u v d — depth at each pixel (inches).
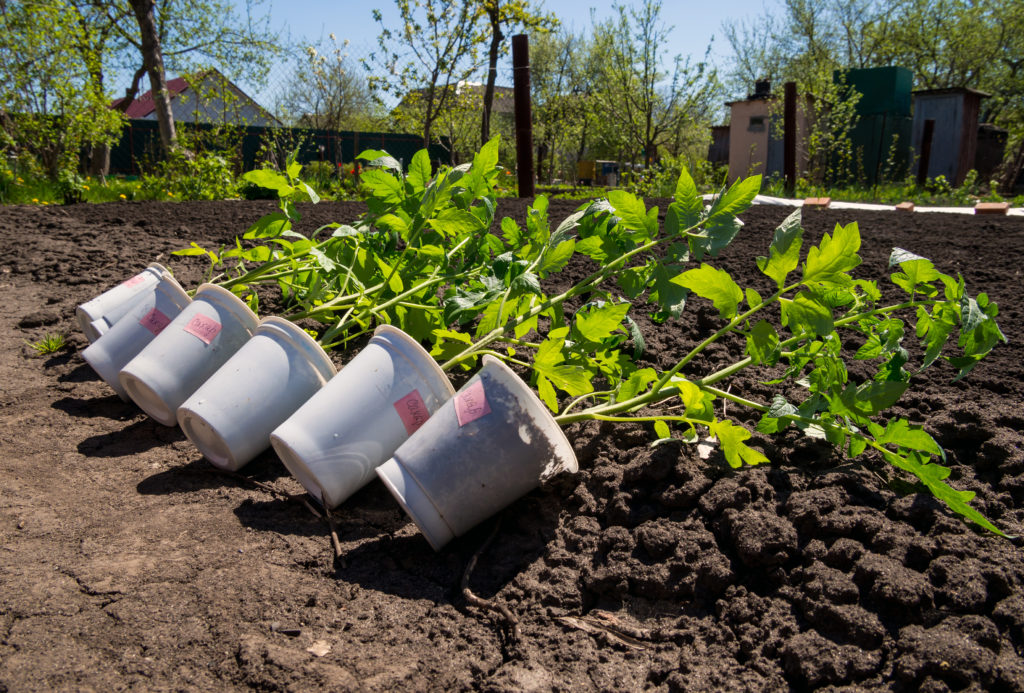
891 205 356.5
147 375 110.6
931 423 101.6
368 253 136.6
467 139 676.7
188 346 112.7
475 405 87.9
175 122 596.1
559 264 110.7
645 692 64.4
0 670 65.1
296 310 166.4
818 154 620.1
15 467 105.2
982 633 63.6
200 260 218.5
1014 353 126.3
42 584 77.3
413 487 86.1
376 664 67.7
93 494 98.4
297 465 94.3
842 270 85.7
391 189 124.5
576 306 162.9
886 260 188.2
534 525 91.0
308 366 104.4
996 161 745.0
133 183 448.8
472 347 103.3
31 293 190.1
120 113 498.9
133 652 67.9
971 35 1116.5
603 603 77.9
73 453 110.7
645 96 633.6
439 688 65.5
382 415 94.7
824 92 579.8
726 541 80.6
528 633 72.9
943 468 79.6
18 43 435.8
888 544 74.9
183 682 64.4
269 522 92.5
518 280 101.6
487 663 68.9
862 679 62.8
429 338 148.7
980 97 616.1
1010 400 108.6
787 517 81.4
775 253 88.6
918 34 1154.7
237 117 655.1
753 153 637.3
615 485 92.3
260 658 67.1
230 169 523.5
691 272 90.4
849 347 135.5
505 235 127.1
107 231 258.1
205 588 77.4
